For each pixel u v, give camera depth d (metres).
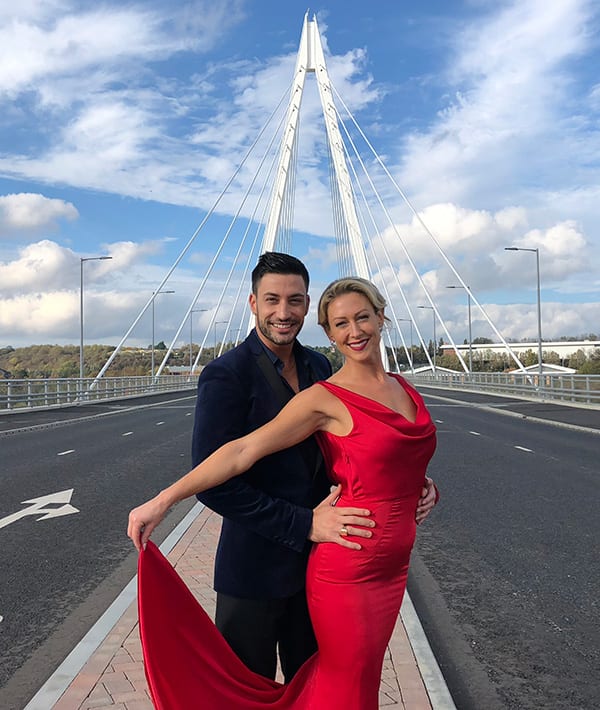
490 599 5.20
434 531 7.41
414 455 2.27
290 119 47.09
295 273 2.54
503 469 11.79
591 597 5.23
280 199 43.59
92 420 23.59
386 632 2.29
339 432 2.28
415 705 3.22
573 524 7.69
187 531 6.90
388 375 2.55
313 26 50.25
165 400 37.97
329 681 2.29
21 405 28.64
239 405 2.42
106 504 8.77
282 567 2.44
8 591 5.34
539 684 3.78
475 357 112.06
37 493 9.55
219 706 2.31
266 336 2.53
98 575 5.76
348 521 2.22
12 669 3.94
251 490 2.30
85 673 3.57
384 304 2.45
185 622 2.32
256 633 2.47
